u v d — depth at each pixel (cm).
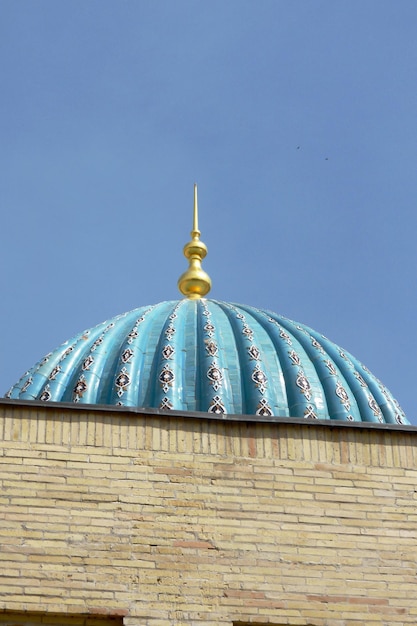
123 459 1659
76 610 1564
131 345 2359
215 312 2498
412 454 1719
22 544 1593
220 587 1605
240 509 1655
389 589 1633
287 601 1609
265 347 2395
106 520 1622
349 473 1695
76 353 2392
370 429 1725
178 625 1577
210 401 2252
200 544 1627
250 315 2522
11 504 1614
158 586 1595
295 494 1673
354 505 1678
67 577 1582
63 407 1670
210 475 1667
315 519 1662
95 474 1645
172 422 1689
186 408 2253
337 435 1716
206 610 1589
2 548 1587
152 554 1611
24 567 1580
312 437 1709
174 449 1675
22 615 1562
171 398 2255
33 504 1619
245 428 1702
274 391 2305
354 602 1620
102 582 1584
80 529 1612
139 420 1683
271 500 1666
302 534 1652
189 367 2319
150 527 1627
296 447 1700
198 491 1658
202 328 2412
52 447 1653
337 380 2356
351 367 2423
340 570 1636
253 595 1608
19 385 2355
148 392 2277
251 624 1595
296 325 2514
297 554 1639
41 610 1558
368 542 1658
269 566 1627
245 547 1633
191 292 2709
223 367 2322
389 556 1653
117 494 1639
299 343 2436
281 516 1658
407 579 1641
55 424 1666
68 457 1650
